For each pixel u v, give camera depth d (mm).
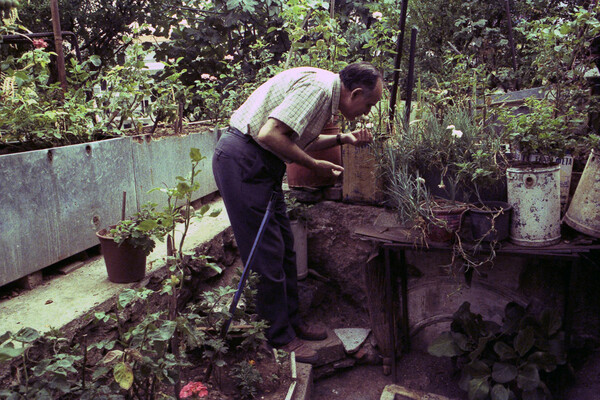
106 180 2701
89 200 2598
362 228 2867
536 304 2836
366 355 3135
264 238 2412
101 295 2211
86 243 2598
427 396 2836
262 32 5656
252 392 2312
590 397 2609
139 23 6199
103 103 3201
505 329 2729
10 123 2584
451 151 2637
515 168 2400
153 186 3104
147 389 1814
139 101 3326
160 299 2432
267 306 2551
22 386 1497
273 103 2275
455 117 2795
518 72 4152
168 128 3912
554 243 2412
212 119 4254
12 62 2670
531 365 2533
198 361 2471
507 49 4867
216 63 5766
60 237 2428
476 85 3438
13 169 2162
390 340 2943
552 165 2404
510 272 2865
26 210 2234
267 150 2340
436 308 3080
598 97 2568
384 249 2857
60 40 3051
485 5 4875
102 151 2662
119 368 1559
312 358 2766
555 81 2732
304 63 3500
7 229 2150
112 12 6043
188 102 3693
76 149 2490
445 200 2615
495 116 2963
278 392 2354
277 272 2490
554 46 2594
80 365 1837
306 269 3477
